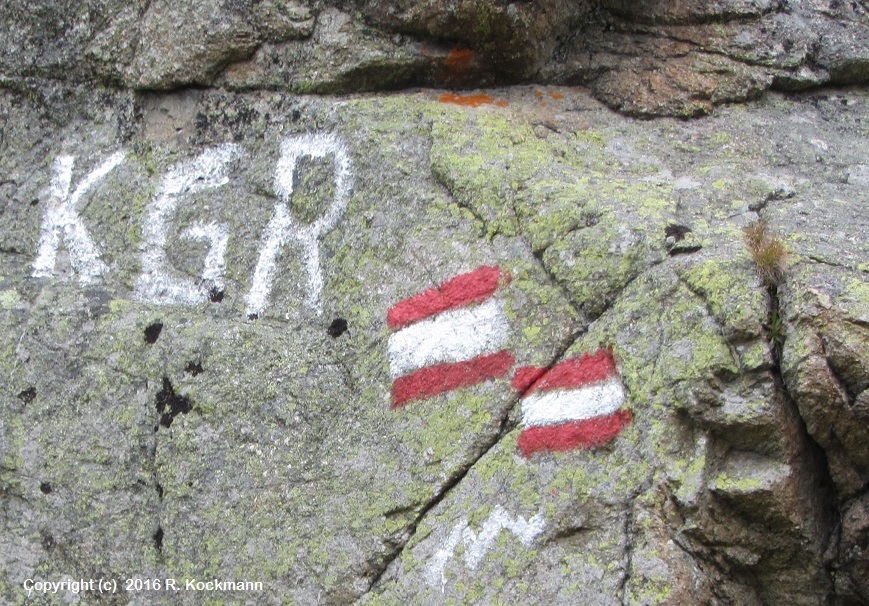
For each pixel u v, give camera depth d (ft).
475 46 5.93
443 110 5.78
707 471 4.70
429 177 5.57
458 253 5.35
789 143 5.89
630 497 4.73
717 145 5.82
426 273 5.37
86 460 5.73
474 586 4.83
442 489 5.04
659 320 4.87
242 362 5.55
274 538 5.27
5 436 5.93
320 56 5.98
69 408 5.84
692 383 4.72
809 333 4.62
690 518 4.66
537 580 4.75
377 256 5.51
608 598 4.63
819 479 4.83
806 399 4.62
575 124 5.92
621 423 4.82
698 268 4.85
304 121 5.91
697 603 4.63
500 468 4.97
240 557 5.30
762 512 4.70
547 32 5.97
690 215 5.23
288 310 5.64
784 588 4.86
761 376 4.66
